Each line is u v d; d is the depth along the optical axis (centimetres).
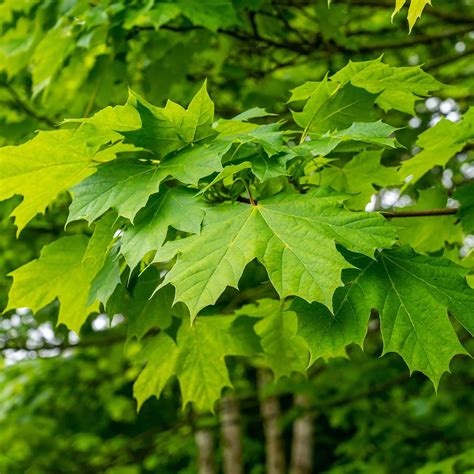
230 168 187
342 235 175
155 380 280
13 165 205
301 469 880
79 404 820
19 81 464
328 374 667
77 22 362
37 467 798
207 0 357
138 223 193
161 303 235
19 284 234
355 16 532
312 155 213
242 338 273
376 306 184
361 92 223
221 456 1040
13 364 698
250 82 507
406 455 630
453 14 466
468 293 186
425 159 277
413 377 764
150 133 201
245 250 174
